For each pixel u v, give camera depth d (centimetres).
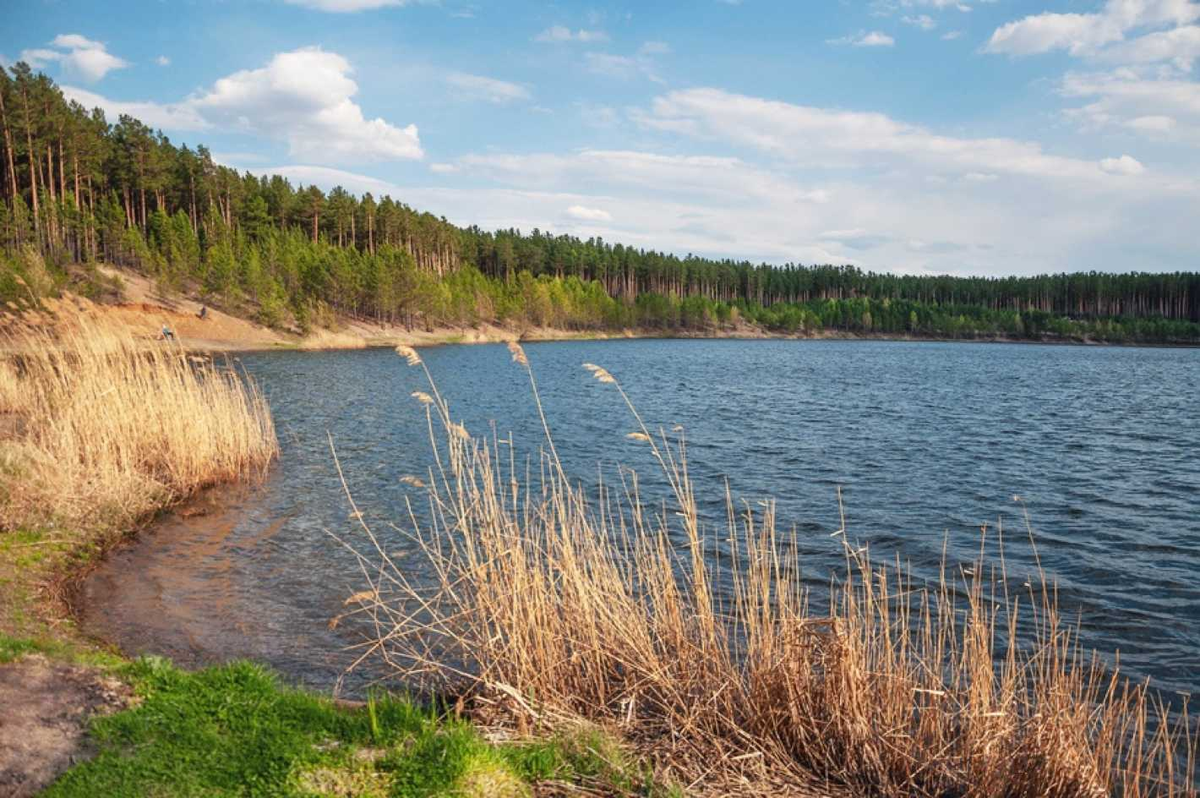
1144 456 2630
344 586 1170
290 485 1880
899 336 19500
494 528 834
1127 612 1166
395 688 821
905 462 2475
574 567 780
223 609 1050
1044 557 1453
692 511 800
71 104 9500
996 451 2714
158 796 486
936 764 638
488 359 8169
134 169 9881
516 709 657
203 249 10119
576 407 3997
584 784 562
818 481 2153
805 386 5553
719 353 10950
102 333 1934
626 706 712
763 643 696
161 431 1762
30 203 9038
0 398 2095
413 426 3033
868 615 844
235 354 7175
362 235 13588
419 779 517
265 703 620
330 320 9581
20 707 589
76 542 1230
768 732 671
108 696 621
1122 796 651
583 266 18388
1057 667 700
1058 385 5878
